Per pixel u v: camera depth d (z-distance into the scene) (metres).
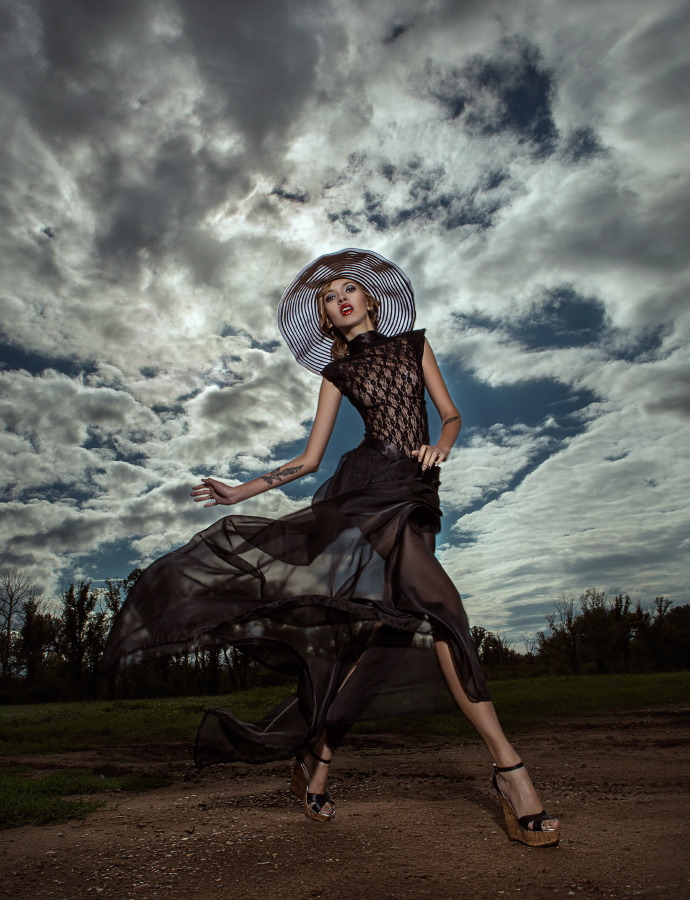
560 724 8.84
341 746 6.88
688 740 6.14
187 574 2.52
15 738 9.34
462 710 2.36
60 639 42.88
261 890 1.85
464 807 3.03
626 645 47.88
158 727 10.23
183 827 2.75
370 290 3.23
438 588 2.42
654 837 2.31
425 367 3.04
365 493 2.64
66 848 2.44
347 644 2.58
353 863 2.08
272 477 2.81
